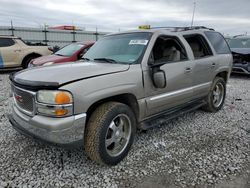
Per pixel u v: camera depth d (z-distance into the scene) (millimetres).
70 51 7512
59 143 2232
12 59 9617
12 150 2982
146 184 2346
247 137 3510
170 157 2877
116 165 2689
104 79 2477
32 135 2402
